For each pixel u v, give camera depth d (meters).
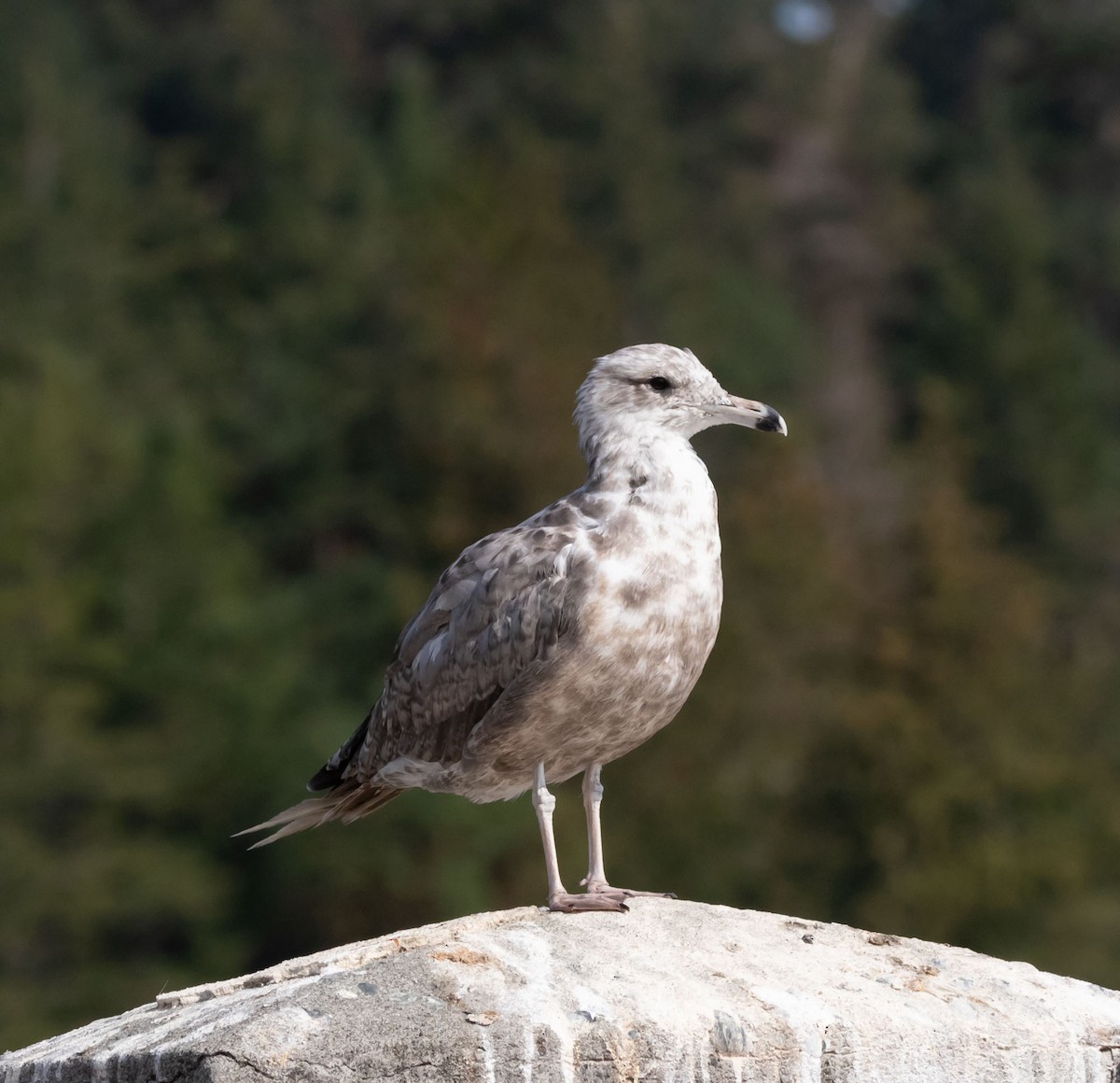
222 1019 6.20
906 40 63.75
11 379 37.91
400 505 33.03
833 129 56.41
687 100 55.44
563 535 7.63
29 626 29.61
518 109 50.81
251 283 45.09
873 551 35.72
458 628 7.82
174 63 53.19
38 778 28.33
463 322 32.75
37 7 50.75
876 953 7.05
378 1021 6.04
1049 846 28.88
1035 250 50.16
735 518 32.25
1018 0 60.84
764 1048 6.24
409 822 26.55
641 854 27.27
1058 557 43.88
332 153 46.81
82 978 27.66
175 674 30.75
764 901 28.70
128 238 45.50
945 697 30.17
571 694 7.55
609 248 44.78
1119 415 50.28
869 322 52.12
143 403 39.47
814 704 30.09
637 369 7.85
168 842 29.34
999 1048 6.49
